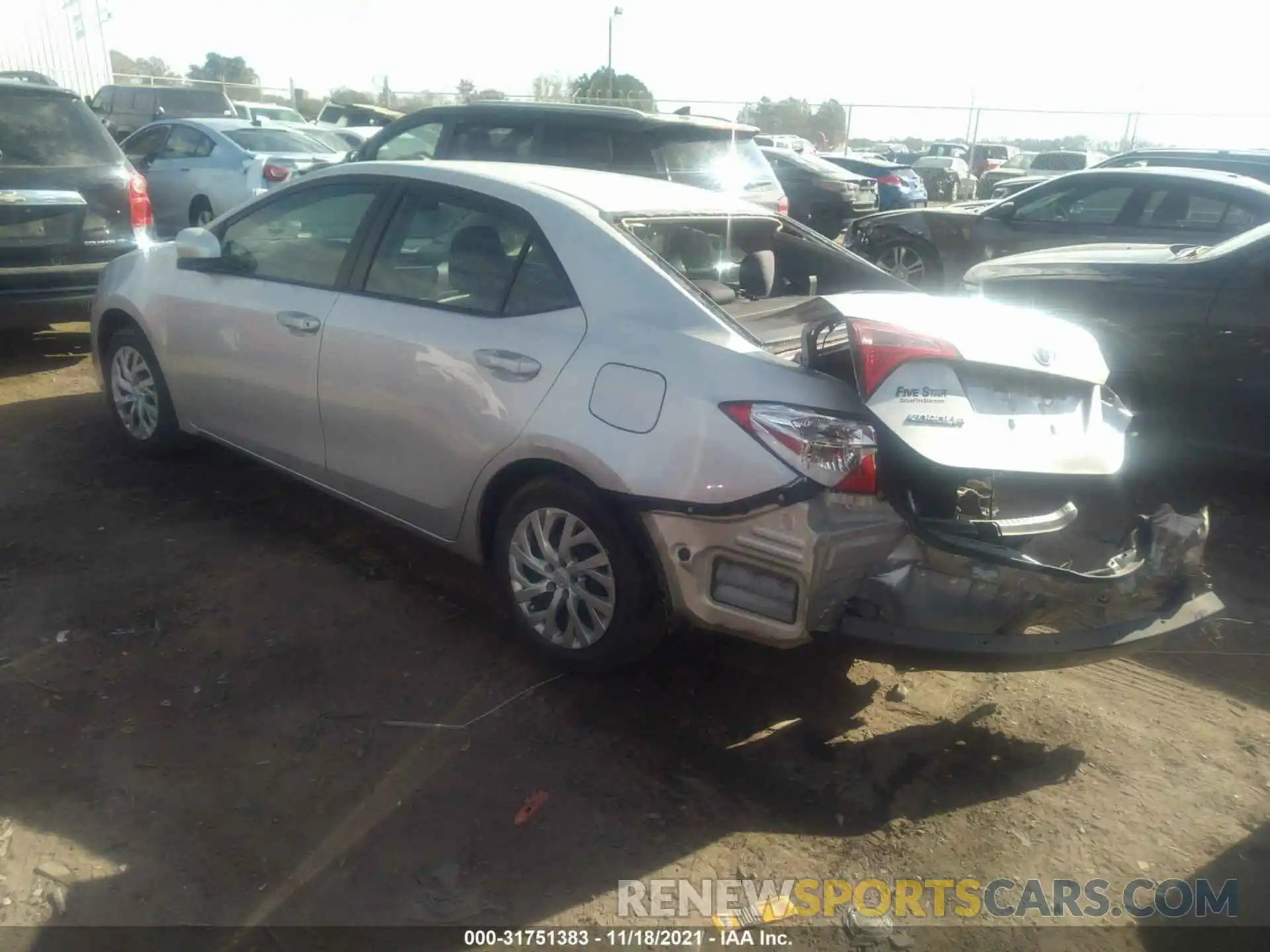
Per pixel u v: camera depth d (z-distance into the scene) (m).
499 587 3.84
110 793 2.99
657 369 3.25
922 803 3.16
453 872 2.78
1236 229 8.51
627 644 3.46
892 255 10.98
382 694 3.54
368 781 3.11
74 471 5.24
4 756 3.11
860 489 2.96
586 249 3.58
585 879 2.79
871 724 3.54
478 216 3.89
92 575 4.19
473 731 3.37
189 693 3.48
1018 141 28.69
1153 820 3.14
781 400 3.03
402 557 4.52
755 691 3.69
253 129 12.89
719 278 4.21
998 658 3.03
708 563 3.17
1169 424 5.72
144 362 5.27
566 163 8.52
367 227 4.21
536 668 3.74
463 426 3.71
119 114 19.30
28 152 6.72
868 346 2.98
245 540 4.59
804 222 16.52
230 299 4.64
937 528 3.04
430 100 29.70
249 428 4.71
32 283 6.68
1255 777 3.36
